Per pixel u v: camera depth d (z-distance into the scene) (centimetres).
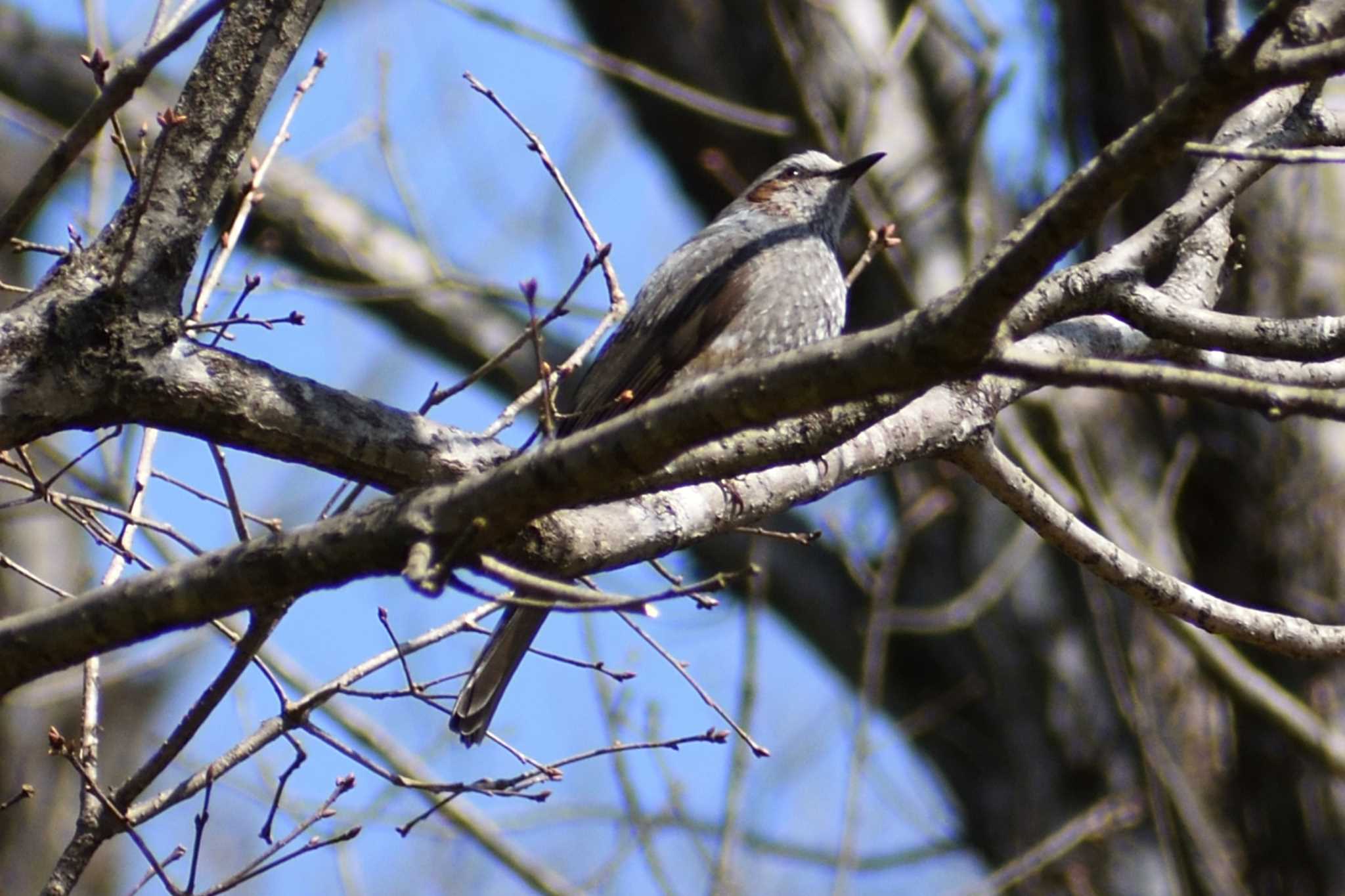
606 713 1149
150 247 579
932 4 1447
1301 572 1276
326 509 659
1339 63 419
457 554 488
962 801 1473
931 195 1450
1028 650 1450
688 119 1522
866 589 1273
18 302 584
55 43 1540
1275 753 1315
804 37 1476
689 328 1066
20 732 1433
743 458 637
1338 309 1252
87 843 622
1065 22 1305
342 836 645
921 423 752
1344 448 1295
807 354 467
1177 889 1184
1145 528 1321
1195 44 1264
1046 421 1235
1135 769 1392
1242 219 1257
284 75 595
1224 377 432
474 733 719
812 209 1167
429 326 1560
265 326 641
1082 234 433
